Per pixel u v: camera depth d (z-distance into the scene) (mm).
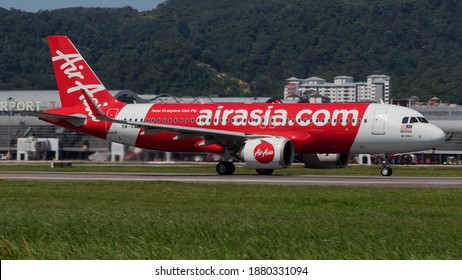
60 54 176500
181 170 197125
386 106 157375
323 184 132375
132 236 71500
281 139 151875
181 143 168000
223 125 164000
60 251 65562
